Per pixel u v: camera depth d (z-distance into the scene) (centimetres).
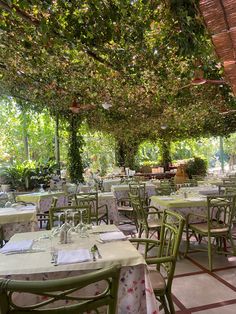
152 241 256
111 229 264
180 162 1525
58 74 524
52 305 173
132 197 469
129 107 739
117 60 409
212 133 1210
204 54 330
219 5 202
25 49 418
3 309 121
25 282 118
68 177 896
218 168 2102
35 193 623
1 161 1059
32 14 307
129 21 315
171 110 777
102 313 171
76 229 252
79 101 684
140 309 184
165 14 296
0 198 524
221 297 279
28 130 1121
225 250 399
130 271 186
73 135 900
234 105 637
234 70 309
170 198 457
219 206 371
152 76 500
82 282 123
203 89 572
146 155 1684
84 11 296
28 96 709
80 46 355
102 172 1155
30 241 231
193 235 461
